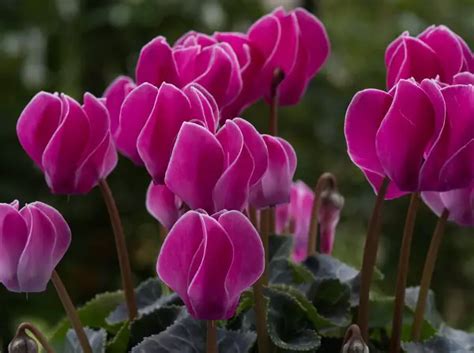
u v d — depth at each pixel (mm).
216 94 792
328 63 1994
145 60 795
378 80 1991
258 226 893
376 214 770
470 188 768
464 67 788
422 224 1779
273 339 795
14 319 1757
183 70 801
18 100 2018
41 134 782
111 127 813
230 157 713
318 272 889
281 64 840
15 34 2027
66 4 1949
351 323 855
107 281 1787
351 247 1886
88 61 1904
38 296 1752
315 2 1775
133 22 1855
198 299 694
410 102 719
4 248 742
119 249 821
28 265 741
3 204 738
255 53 828
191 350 788
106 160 792
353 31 2070
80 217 1779
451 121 722
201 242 691
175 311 825
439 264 1812
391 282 1781
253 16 1893
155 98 756
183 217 691
